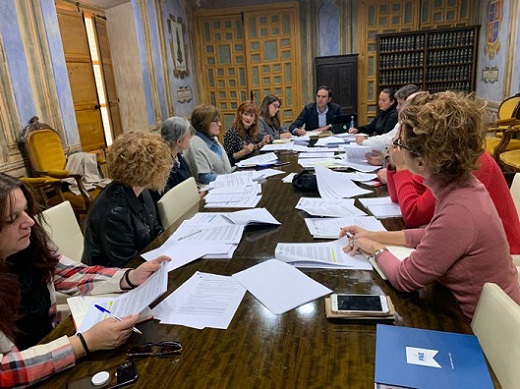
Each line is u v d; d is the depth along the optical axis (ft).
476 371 2.42
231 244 4.59
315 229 4.93
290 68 21.42
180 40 20.42
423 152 3.15
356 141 11.08
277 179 7.76
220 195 6.80
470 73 19.42
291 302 3.36
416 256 3.29
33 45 11.25
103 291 3.91
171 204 6.19
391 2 19.71
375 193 6.40
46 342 3.07
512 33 15.65
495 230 3.08
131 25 16.24
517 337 2.40
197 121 9.71
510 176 12.13
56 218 5.84
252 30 21.26
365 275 3.76
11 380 2.57
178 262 4.22
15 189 3.24
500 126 12.72
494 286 2.86
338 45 20.68
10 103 10.46
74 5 14.10
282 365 2.62
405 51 19.66
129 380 2.56
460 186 3.19
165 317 3.25
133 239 4.99
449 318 3.03
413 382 2.35
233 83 22.27
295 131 14.26
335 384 2.42
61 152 11.53
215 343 2.89
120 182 5.00
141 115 17.35
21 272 3.66
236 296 3.51
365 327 2.98
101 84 15.96
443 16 19.51
